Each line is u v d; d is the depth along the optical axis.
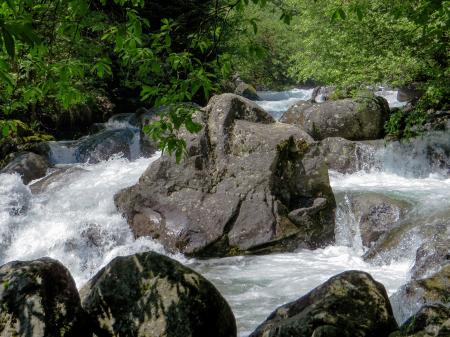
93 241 8.42
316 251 8.04
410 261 6.96
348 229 8.28
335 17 3.86
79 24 3.66
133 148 13.68
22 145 13.14
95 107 16.62
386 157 11.81
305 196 8.39
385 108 12.96
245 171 8.31
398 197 8.80
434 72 10.62
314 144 8.60
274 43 28.92
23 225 8.75
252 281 6.77
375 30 11.64
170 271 3.90
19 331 3.52
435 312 3.51
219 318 3.86
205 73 3.76
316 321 3.55
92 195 9.42
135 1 3.79
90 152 12.97
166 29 3.95
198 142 8.61
